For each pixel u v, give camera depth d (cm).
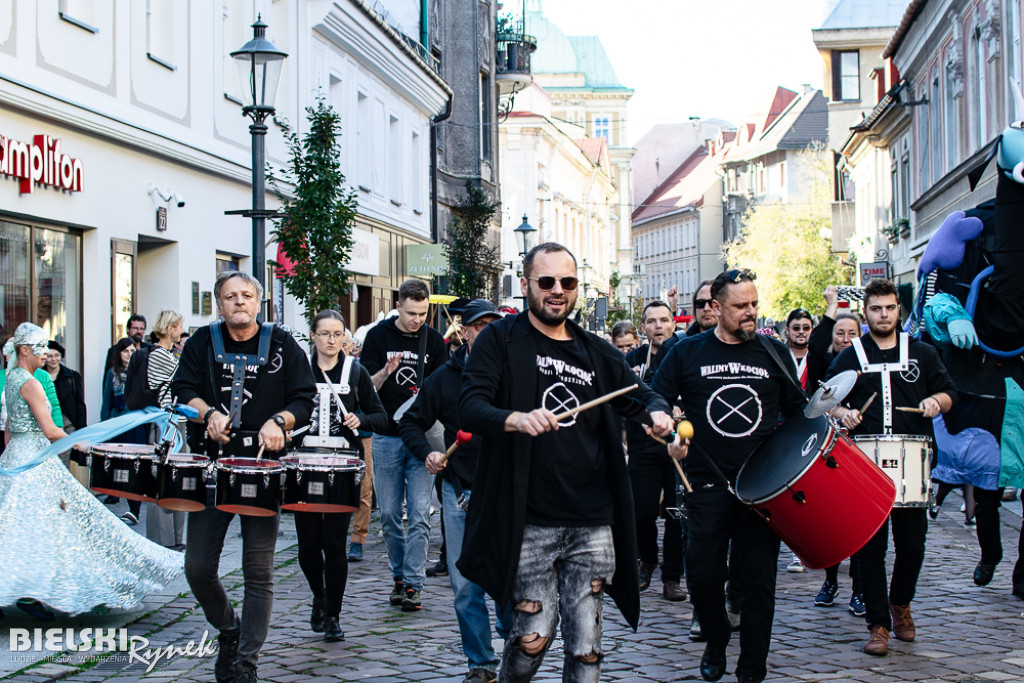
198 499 580
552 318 494
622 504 494
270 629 758
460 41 3684
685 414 646
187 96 1670
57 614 779
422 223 3183
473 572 486
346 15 2319
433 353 911
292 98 2125
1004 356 875
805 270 6019
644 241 12538
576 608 487
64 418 1220
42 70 1287
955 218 908
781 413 657
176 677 639
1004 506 1318
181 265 1641
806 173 6919
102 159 1427
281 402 607
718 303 645
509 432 462
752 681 593
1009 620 784
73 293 1395
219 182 1784
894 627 728
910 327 948
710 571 616
